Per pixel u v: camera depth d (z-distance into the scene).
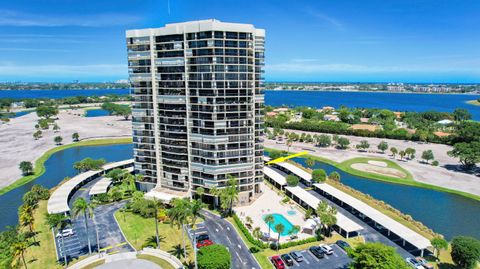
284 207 120.81
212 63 108.56
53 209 112.44
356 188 150.62
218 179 118.00
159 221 108.94
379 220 102.50
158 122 125.62
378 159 198.88
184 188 125.25
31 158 199.00
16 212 121.75
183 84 116.31
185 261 84.25
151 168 130.88
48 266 82.25
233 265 83.31
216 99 111.19
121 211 117.19
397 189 149.12
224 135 115.00
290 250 90.81
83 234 100.00
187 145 121.00
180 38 113.12
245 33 110.31
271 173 153.88
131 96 126.69
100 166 161.00
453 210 125.06
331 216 95.50
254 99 120.56
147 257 84.00
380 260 69.69
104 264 80.75
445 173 170.25
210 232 101.56
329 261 85.25
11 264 79.50
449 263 84.12
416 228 102.44
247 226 104.81
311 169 173.38
